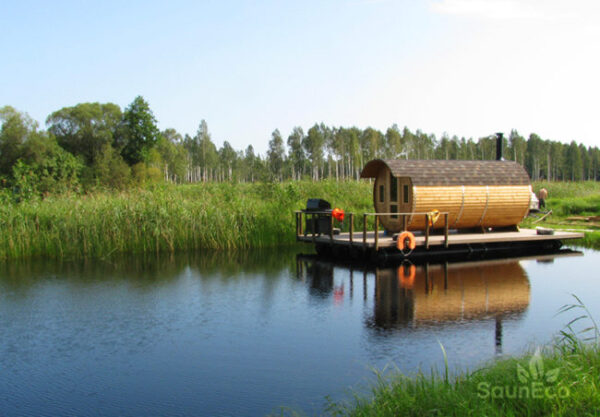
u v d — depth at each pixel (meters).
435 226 17.55
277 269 15.04
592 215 27.61
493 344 8.16
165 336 8.98
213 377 7.15
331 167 93.50
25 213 17.72
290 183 24.61
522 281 13.01
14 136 53.38
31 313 10.49
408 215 16.92
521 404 5.06
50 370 7.52
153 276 14.12
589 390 5.05
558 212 28.30
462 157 97.94
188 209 19.22
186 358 7.89
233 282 13.30
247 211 19.70
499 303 10.82
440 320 9.60
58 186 21.62
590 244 19.94
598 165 120.94
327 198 25.03
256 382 6.95
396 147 86.81
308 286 12.74
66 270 14.95
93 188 22.27
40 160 51.72
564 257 16.81
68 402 6.48
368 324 9.45
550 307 10.46
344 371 7.23
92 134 70.06
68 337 8.98
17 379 7.21
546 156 107.00
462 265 15.31
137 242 18.17
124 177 50.72
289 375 7.14
